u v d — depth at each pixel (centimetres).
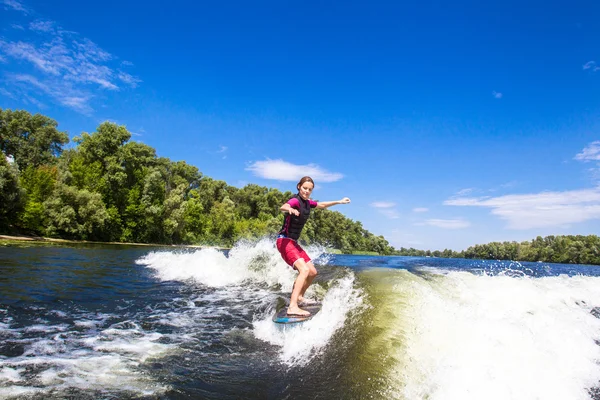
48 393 248
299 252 516
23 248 1723
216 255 1011
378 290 561
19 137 5000
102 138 4388
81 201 3538
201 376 301
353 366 333
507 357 340
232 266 874
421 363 330
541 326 445
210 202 7488
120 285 725
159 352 351
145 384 275
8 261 1064
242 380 300
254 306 564
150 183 4694
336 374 318
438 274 802
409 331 402
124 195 4444
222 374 309
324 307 496
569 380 310
